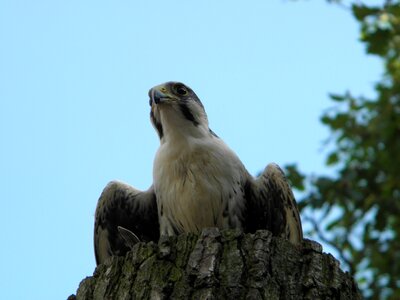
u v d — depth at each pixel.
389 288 16.50
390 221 17.25
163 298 8.31
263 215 12.98
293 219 12.63
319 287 8.52
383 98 17.59
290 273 8.59
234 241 8.70
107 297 8.61
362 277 16.78
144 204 13.44
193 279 8.40
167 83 13.40
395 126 17.41
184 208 12.41
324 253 8.93
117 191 13.38
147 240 13.56
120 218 13.44
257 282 8.34
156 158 12.87
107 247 13.41
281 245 8.75
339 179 17.30
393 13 17.05
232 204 12.55
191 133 12.71
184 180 12.41
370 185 17.56
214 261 8.48
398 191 17.41
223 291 8.28
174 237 8.95
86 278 9.05
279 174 12.76
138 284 8.56
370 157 17.67
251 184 13.02
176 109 12.93
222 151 12.66
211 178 12.41
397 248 16.86
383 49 17.19
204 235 8.75
